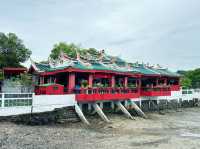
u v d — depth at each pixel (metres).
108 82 42.28
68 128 30.25
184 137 28.28
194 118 43.59
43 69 41.38
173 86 56.62
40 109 31.48
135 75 45.69
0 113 28.05
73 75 36.75
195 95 61.00
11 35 49.03
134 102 45.78
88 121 34.94
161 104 51.78
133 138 27.03
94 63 42.88
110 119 37.31
